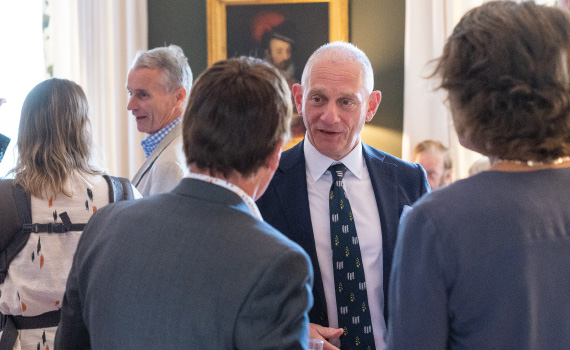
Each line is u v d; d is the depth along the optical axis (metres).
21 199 1.95
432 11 5.15
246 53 5.50
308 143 2.08
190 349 1.12
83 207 2.00
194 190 1.24
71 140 2.03
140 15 5.47
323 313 1.96
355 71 1.97
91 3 5.49
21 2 5.79
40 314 1.98
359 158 2.09
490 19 1.14
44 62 5.72
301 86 2.17
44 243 1.96
